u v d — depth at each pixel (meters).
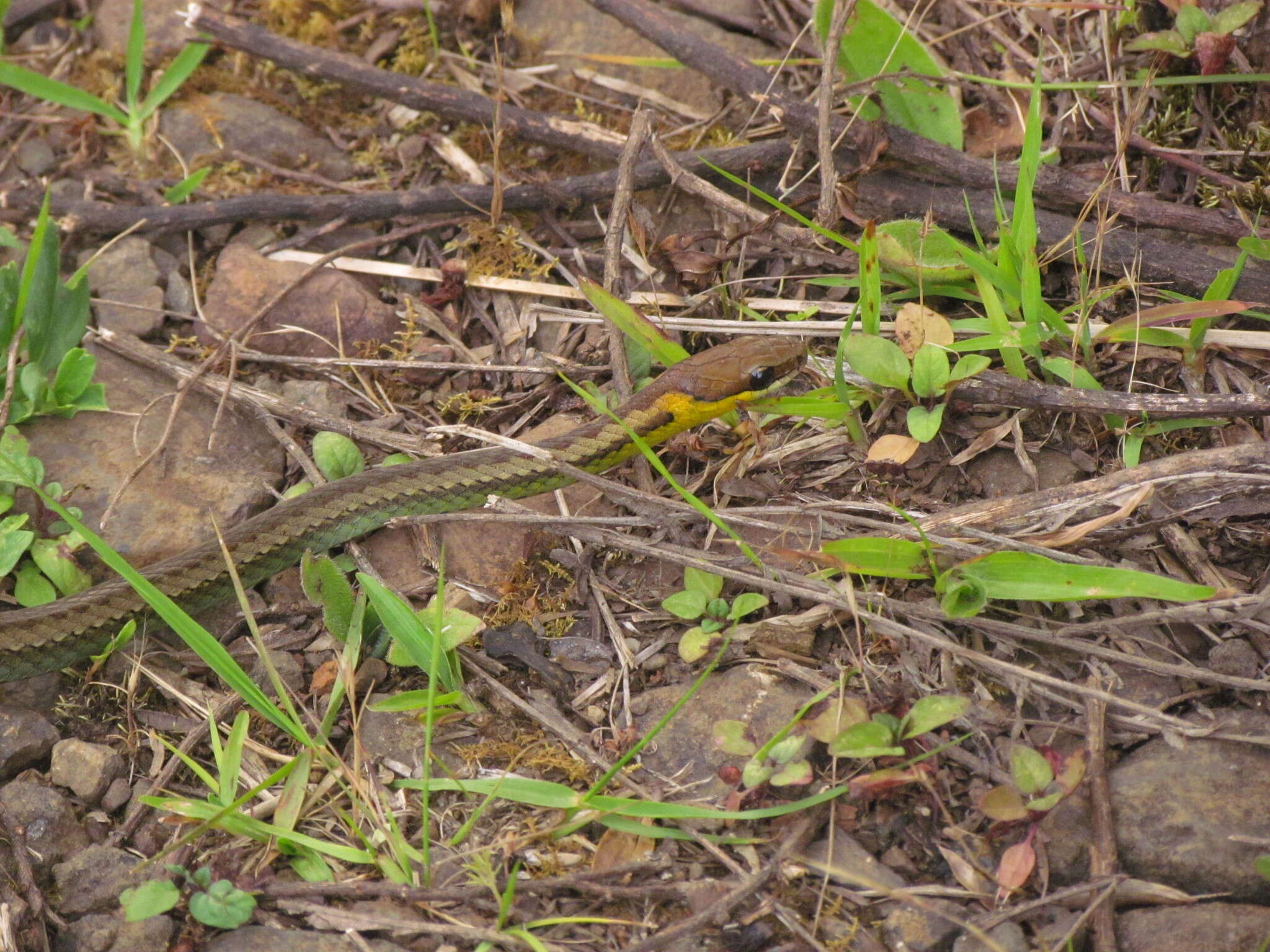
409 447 0.62
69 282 0.62
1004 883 0.53
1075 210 0.64
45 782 0.56
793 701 0.56
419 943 0.53
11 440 0.60
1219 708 0.55
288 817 0.55
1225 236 0.62
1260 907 0.53
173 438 0.62
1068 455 0.60
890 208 0.64
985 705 0.56
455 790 0.56
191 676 0.58
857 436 0.60
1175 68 0.64
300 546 0.60
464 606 0.59
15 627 0.57
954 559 0.57
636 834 0.54
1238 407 0.58
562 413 0.63
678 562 0.58
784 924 0.53
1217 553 0.58
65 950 0.53
